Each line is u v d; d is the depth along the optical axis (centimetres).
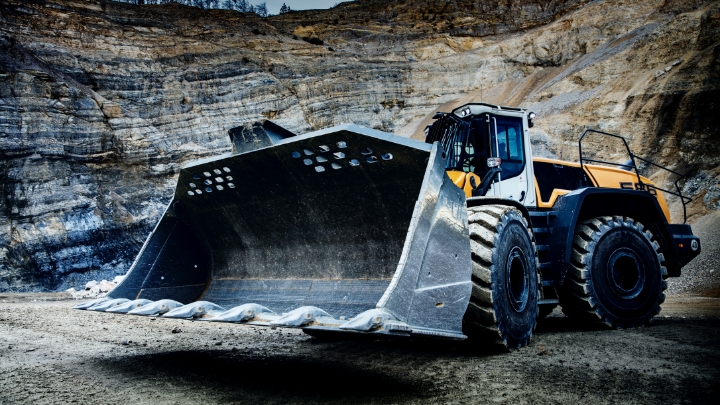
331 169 425
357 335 340
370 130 379
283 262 500
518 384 351
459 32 7162
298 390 347
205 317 346
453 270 360
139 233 3484
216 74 4591
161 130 4122
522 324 479
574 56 5428
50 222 3219
